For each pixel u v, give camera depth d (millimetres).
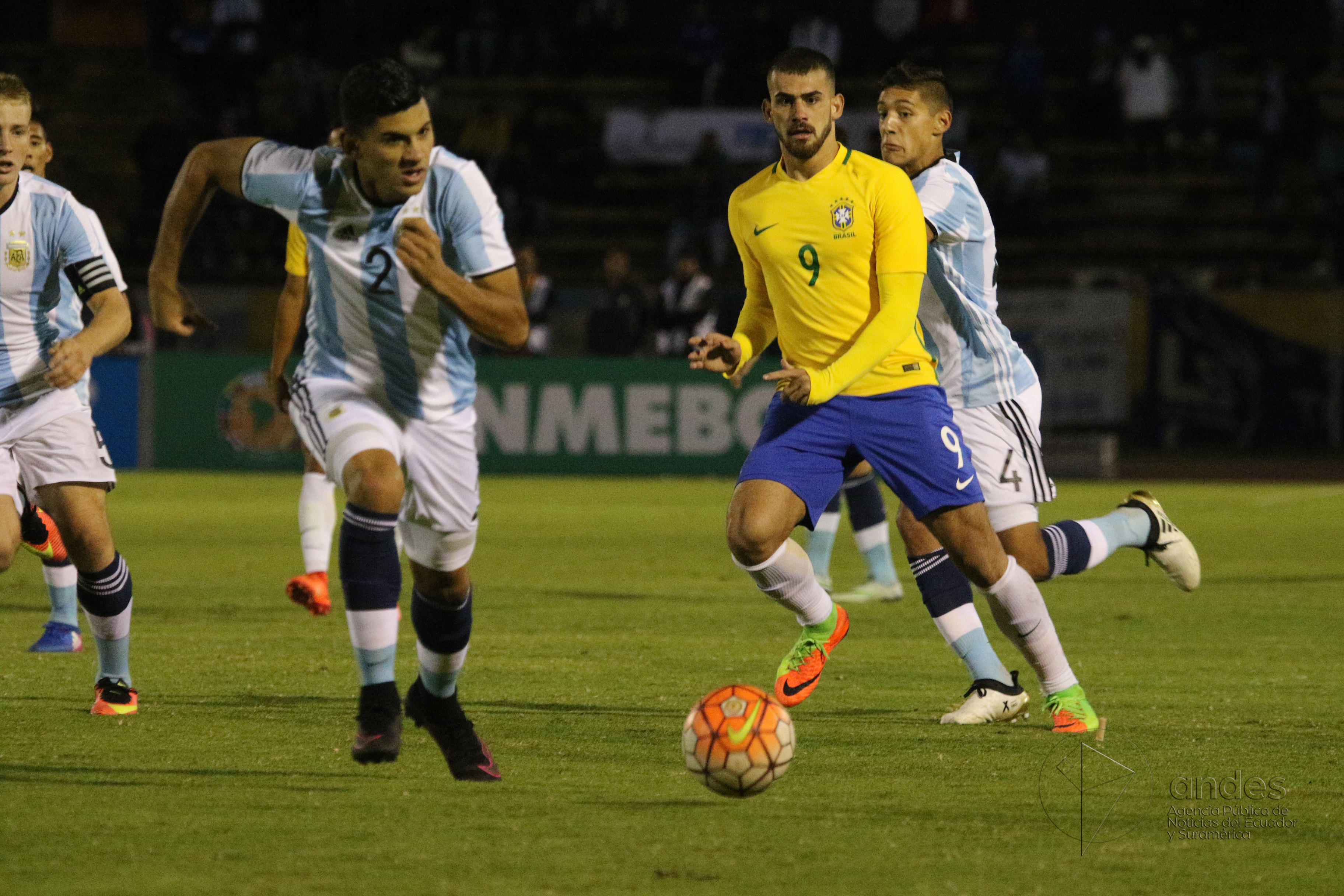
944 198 19938
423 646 16156
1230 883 13133
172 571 37844
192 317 16609
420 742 18672
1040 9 109625
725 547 44375
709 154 91875
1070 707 19609
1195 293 79812
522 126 98250
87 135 103438
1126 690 22953
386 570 15352
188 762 17391
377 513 15188
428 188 15281
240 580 36281
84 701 21203
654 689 22641
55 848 13789
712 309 72750
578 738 19031
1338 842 14469
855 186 19156
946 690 22984
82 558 19938
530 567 39562
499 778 16328
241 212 94688
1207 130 102062
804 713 21047
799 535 47094
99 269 19969
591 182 99875
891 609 32375
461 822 14875
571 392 70500
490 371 70438
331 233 15492
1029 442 21156
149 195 93812
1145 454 80312
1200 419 80250
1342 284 90812
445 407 15938
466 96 106000
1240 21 107500
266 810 15250
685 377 70375
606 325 73125
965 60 107938
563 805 15617
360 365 15898
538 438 70500
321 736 18859
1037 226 95438
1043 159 96125
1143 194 100500
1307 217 97875
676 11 110938
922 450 19328
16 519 20156
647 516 53531
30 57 106625
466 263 15344
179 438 71688
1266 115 98188
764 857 13758
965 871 13391
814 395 18203
